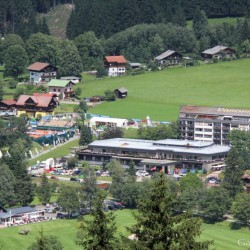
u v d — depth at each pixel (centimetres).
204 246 14700
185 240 14375
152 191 14600
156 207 14500
